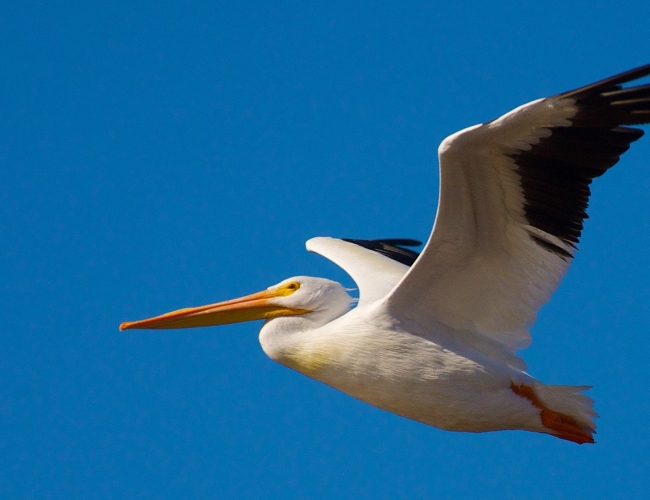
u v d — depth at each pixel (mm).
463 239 11594
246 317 13680
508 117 10547
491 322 12328
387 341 12312
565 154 10984
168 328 13922
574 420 12539
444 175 11000
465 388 12219
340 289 13602
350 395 12797
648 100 10797
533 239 11594
